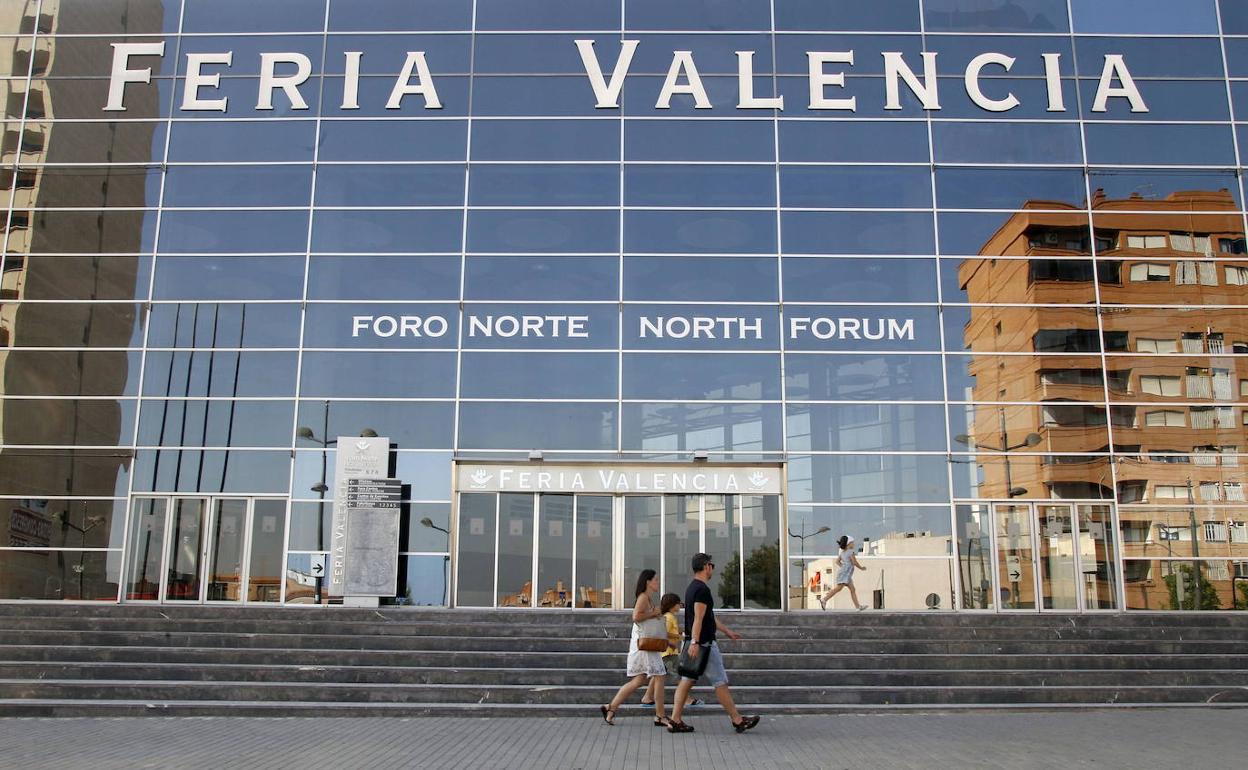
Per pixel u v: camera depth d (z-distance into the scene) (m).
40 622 17.56
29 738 11.64
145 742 11.36
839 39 24.39
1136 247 23.56
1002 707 14.12
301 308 23.25
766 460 22.66
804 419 22.83
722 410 22.88
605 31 24.47
